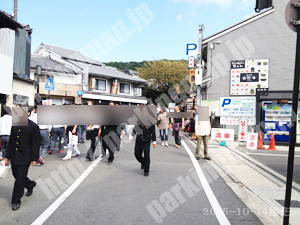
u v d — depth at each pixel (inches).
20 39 521.7
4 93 445.7
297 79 114.4
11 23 455.8
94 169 249.3
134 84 1310.3
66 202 162.2
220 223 133.8
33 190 186.1
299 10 116.1
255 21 593.3
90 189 188.1
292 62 572.7
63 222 133.6
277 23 581.0
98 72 1135.0
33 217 139.6
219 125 585.6
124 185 198.1
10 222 133.1
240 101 437.7
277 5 580.7
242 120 430.3
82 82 1063.0
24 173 155.2
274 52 582.2
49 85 475.2
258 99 433.1
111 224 131.6
